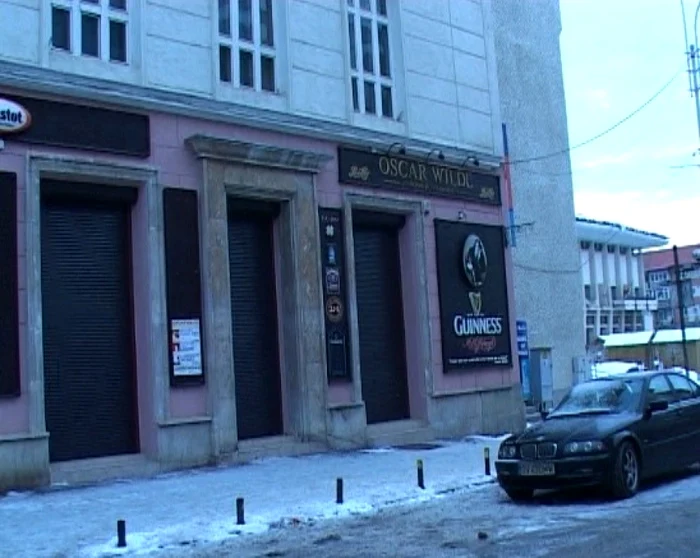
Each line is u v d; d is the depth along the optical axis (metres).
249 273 17.88
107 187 15.41
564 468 11.00
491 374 22.12
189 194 16.30
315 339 18.03
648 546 8.26
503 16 29.86
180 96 16.19
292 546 9.36
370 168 19.70
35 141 14.28
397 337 20.58
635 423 11.60
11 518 11.07
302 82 18.56
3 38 14.10
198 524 10.44
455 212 21.67
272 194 17.67
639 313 57.88
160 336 15.54
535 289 29.94
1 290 13.70
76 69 15.00
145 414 15.51
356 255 19.97
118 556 9.04
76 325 15.09
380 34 20.92
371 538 9.62
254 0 18.19
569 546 8.49
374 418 19.75
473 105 22.70
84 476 14.29
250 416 17.52
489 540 9.09
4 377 13.59
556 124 31.62
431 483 13.27
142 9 15.92
